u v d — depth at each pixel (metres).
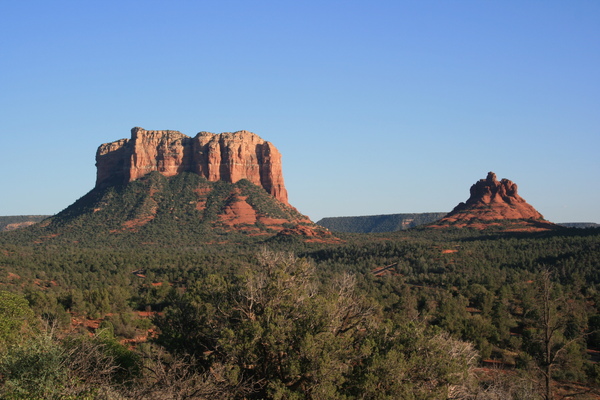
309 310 28.42
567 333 52.50
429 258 113.44
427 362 26.11
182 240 182.25
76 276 98.62
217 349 29.44
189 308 31.45
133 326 62.53
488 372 40.16
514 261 111.25
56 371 20.48
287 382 26.88
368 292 80.38
